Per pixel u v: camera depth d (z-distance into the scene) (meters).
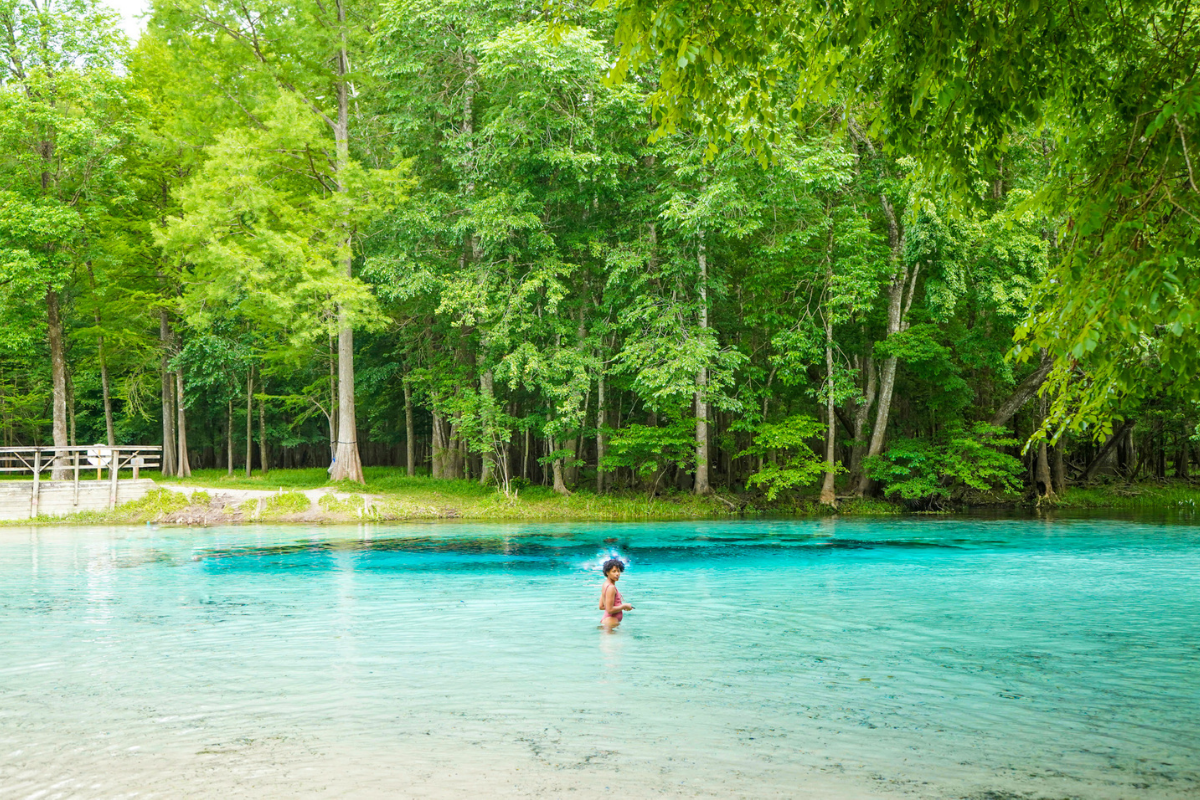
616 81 6.00
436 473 37.72
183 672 8.46
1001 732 6.51
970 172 6.55
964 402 33.03
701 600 12.95
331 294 30.22
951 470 30.55
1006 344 30.45
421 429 46.59
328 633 10.44
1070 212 5.83
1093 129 6.07
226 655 9.21
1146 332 4.88
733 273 33.97
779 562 17.69
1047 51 6.29
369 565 17.28
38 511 27.52
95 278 34.28
